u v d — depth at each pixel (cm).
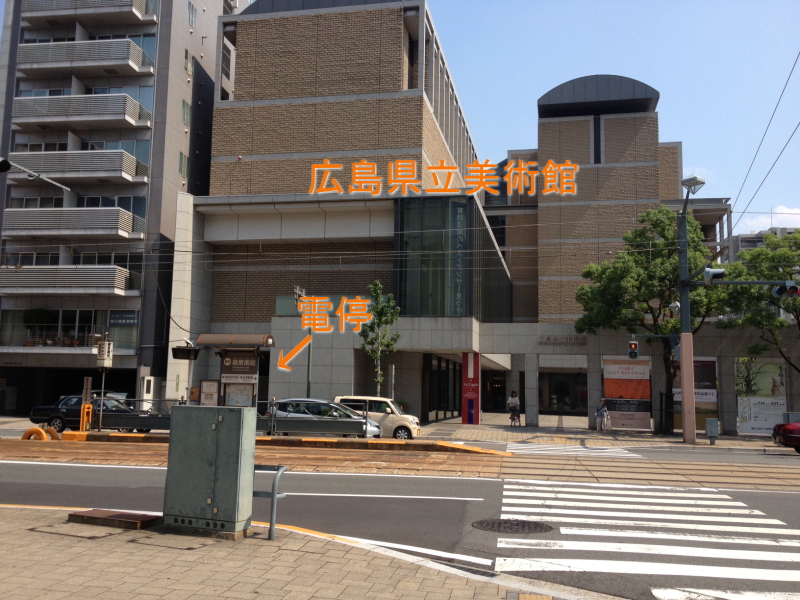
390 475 1348
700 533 870
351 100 3438
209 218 3403
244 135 3519
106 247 3431
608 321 2903
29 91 3597
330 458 1564
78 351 3256
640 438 2628
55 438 1931
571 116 4928
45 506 995
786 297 2784
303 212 3325
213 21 4128
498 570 697
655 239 2909
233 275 3466
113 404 2331
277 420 2072
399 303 3070
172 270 3388
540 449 2064
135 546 692
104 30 3616
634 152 4606
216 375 3472
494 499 1099
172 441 779
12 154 3391
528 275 5084
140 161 3481
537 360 3212
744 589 645
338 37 3509
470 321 2977
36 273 3322
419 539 826
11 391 3619
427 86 3659
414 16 3478
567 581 666
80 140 3531
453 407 4119
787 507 1058
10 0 3756
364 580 608
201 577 591
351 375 2975
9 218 3369
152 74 3547
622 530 884
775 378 2975
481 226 3366
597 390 3084
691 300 2727
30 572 587
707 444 2458
